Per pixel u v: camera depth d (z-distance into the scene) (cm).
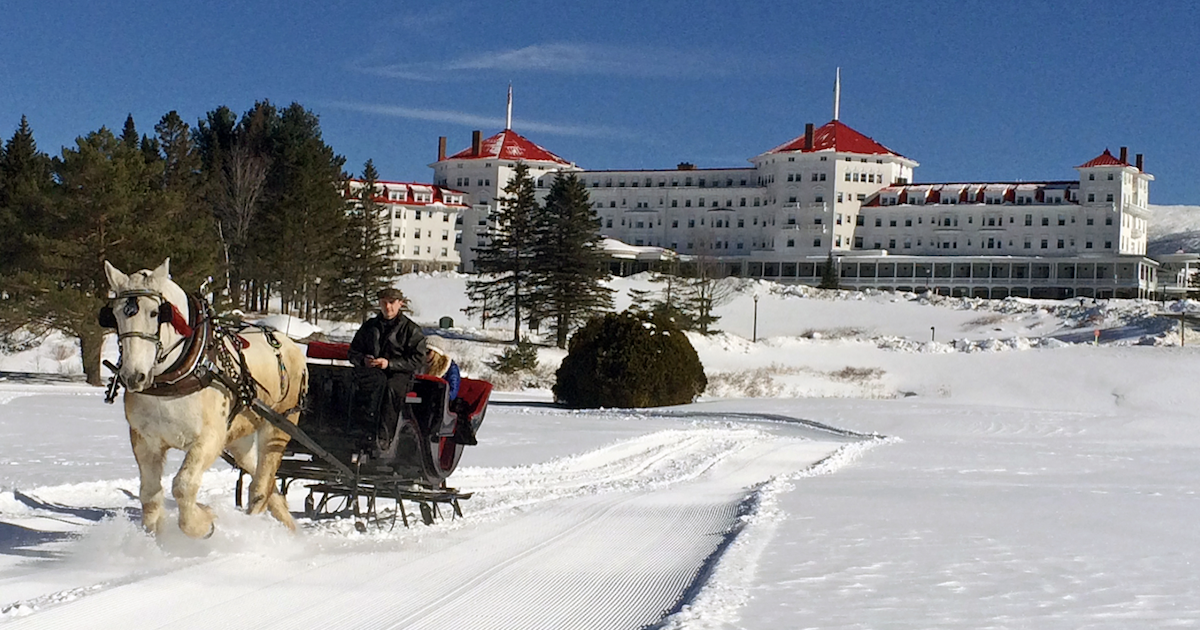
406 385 1259
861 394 5916
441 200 16975
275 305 10538
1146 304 10544
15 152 7612
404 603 891
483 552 1146
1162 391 5628
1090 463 2670
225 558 1037
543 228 8712
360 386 1234
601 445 2611
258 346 1162
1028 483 2111
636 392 4647
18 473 1616
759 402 4738
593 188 17025
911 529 1382
